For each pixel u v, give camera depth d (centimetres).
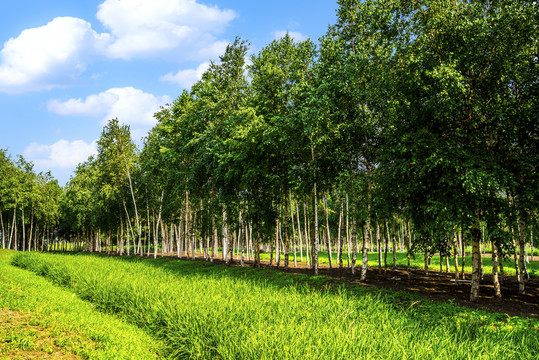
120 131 4094
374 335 629
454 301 1195
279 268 2320
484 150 1191
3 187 5275
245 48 2811
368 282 1602
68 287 1493
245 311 801
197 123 2730
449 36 1220
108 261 2570
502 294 1353
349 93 1702
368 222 1648
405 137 1210
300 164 2117
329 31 1908
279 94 1989
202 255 4216
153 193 4350
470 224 1130
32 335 725
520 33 1129
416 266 2778
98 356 638
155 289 1098
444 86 1127
